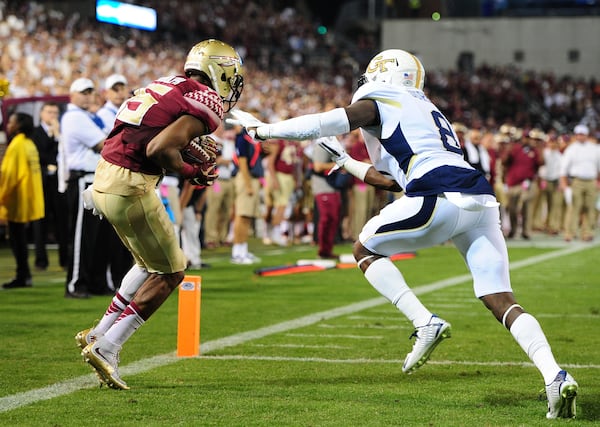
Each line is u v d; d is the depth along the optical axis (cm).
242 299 3416
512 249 6059
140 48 10788
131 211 1877
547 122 15975
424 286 3894
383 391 1908
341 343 2492
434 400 1828
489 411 1738
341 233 6078
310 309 3166
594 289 3822
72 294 3344
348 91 14112
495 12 18088
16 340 2488
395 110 1842
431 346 1848
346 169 2061
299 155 6006
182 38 13312
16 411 1714
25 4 10194
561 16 16850
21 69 7312
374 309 3172
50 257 5025
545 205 8956
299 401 1808
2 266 4519
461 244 1862
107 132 3306
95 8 5394
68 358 2244
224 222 5775
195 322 2288
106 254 3397
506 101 15925
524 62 17012
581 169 6719
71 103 3266
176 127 1822
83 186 3272
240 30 14388
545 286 3925
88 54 8944
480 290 1820
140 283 1948
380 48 17388
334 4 19388
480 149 6125
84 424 1622
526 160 6981
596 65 16775
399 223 1838
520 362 2242
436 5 18075
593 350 2414
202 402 1794
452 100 15588
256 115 4859
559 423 1650
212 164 1953
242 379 2019
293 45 15425
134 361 2217
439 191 1795
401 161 1844
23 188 3584
